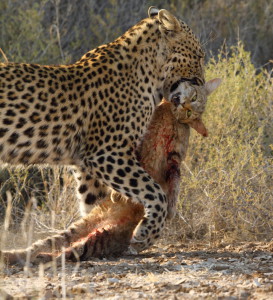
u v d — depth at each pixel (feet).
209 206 37.47
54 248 30.50
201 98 35.06
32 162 32.83
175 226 37.78
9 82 31.63
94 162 33.19
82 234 31.76
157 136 34.14
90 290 24.71
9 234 36.29
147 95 34.45
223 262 30.58
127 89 33.73
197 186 37.91
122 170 33.04
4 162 32.40
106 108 33.14
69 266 29.35
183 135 34.83
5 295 23.08
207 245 35.70
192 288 25.12
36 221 37.55
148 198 32.50
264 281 26.35
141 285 25.91
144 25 35.60
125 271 28.58
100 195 35.42
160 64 35.27
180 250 34.53
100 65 33.53
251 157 37.93
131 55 34.37
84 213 35.58
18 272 28.25
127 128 33.58
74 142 33.01
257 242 35.96
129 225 32.24
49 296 24.03
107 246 31.40
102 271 28.48
